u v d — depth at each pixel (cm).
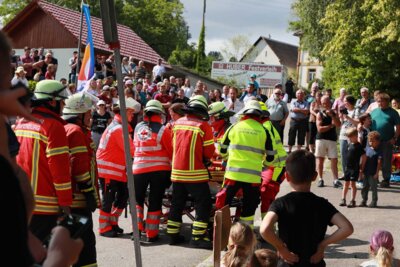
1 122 175
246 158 749
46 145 492
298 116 1625
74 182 537
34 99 497
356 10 2083
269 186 817
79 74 1662
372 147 1028
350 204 1031
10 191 152
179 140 784
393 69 2094
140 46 3550
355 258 732
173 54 6806
